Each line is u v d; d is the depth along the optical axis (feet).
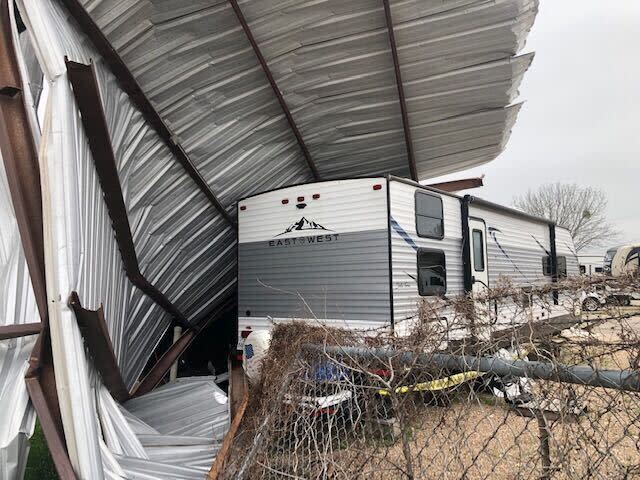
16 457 9.23
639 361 7.14
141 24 14.66
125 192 16.24
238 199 22.53
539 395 7.82
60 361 9.89
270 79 18.66
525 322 8.61
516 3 17.04
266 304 20.86
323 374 10.03
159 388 20.26
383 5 16.71
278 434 10.27
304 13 16.69
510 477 10.07
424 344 8.66
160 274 20.75
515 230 28.96
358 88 20.26
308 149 23.30
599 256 87.04
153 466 11.44
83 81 11.10
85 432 9.83
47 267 10.06
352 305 18.51
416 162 25.82
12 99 10.41
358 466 8.81
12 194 10.28
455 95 20.89
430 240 20.36
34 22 10.75
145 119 16.61
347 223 18.98
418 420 9.57
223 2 15.38
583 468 8.21
